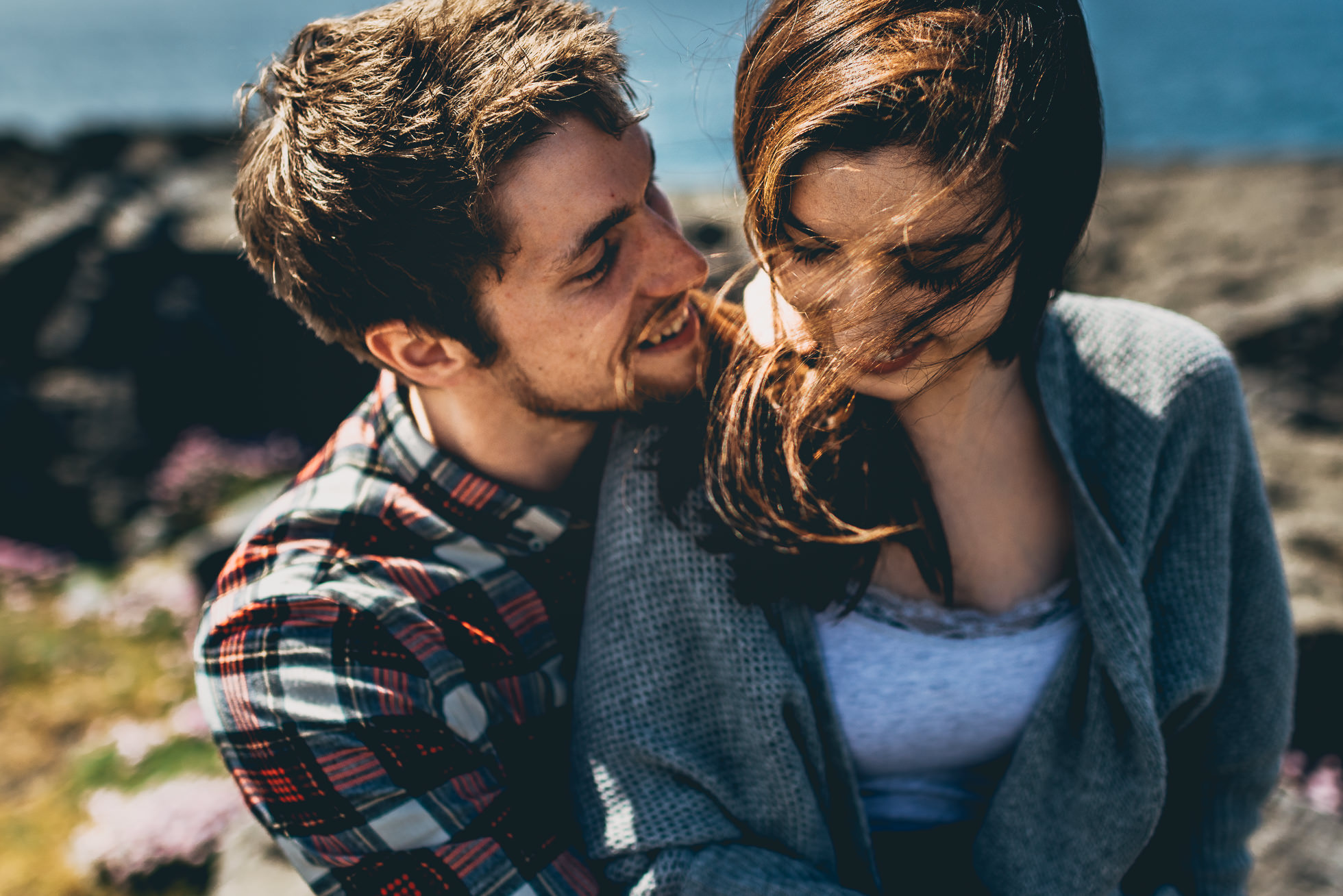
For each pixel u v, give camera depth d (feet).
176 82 147.43
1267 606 4.38
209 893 11.47
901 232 2.98
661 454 4.04
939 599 4.04
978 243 3.06
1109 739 3.91
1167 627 4.06
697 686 4.13
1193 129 55.98
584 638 4.30
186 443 23.68
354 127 4.10
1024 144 2.96
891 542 3.94
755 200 3.26
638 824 4.09
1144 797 3.87
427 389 4.62
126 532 21.67
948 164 2.91
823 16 3.10
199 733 14.65
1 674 17.01
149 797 12.55
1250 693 4.43
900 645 4.05
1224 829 4.59
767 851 4.06
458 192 3.94
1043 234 3.23
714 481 3.87
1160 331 4.07
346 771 4.19
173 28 308.19
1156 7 154.81
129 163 30.78
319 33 4.46
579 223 3.97
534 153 3.89
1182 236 21.91
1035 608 4.03
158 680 16.67
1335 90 63.67
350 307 4.46
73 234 25.55
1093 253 21.79
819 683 4.05
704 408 4.13
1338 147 47.60
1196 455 4.08
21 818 13.32
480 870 4.12
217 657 4.51
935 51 2.93
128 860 11.76
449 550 4.59
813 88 3.04
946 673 4.04
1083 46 3.17
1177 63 84.58
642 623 4.07
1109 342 4.11
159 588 19.11
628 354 4.25
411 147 3.99
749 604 3.94
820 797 4.12
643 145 4.17
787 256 3.33
